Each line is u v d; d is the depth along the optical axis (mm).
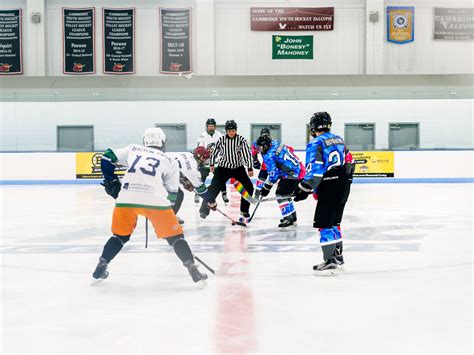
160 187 3707
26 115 16453
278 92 16672
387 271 4266
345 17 18062
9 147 16453
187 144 16656
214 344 2598
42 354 2488
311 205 9688
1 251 5309
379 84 16875
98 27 18031
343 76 17453
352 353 2471
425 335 2713
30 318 3057
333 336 2703
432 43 18156
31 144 16500
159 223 3684
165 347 2562
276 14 18031
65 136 16562
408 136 16688
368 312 3125
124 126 16578
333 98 16672
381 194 11789
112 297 3518
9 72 17922
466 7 18141
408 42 18094
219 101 16625
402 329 2809
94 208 9352
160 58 18094
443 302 3340
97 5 18047
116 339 2686
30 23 17766
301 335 2723
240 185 5785
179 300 3426
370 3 17766
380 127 16672
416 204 9711
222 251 5230
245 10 18047
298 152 16344
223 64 18094
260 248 5395
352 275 4125
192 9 18062
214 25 18000
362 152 15328
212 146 9562
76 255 5086
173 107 16578
